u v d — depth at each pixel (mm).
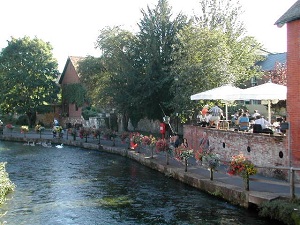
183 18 33688
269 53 44531
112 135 32938
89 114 48406
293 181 11641
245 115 18906
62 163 24672
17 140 40500
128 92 33875
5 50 52250
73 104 53094
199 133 22172
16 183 18578
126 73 33281
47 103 53812
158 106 34219
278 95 17453
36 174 20922
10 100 51594
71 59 53344
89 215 13148
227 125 21344
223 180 15398
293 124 14492
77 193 16344
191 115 27641
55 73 53250
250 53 34438
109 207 14047
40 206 14398
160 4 33875
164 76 32062
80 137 36281
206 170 17859
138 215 12961
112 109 40250
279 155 15195
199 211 13039
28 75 50875
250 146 16891
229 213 12641
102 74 40125
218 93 19359
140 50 34656
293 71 14508
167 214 12922
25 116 55906
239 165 13125
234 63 31062
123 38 36094
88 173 20953
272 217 11555
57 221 12594
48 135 42031
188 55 27719
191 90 26391
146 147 26625
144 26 34375
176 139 23109
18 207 14305
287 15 14477
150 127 38469
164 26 33406
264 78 38594
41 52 52375
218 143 19609
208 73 26562
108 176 19953
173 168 18750
